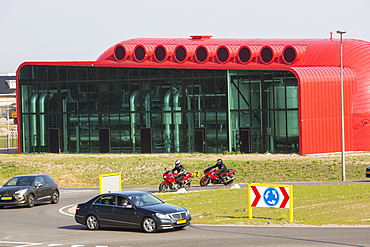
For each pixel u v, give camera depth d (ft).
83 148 341.00
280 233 94.43
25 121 355.56
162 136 321.93
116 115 331.98
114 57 343.05
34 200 149.07
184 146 317.01
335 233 93.04
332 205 129.18
